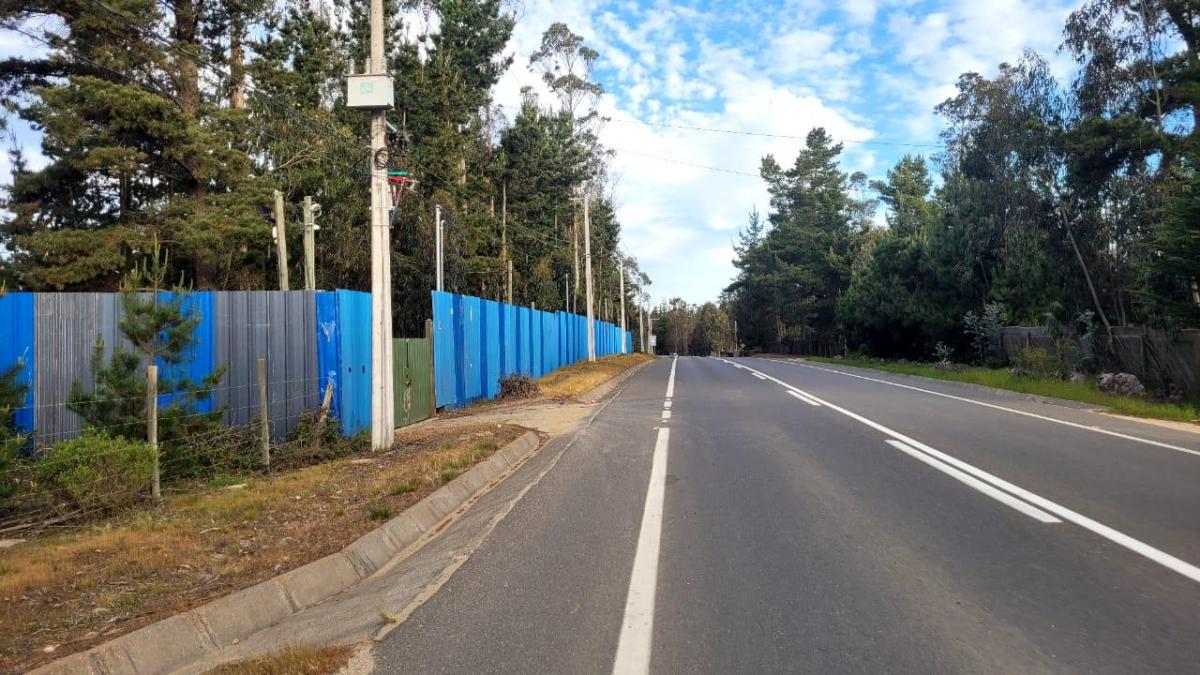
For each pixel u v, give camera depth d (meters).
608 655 4.23
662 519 7.17
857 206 68.88
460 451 10.47
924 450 10.59
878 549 6.05
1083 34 22.86
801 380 25.91
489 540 6.63
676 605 4.95
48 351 9.80
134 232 18.91
